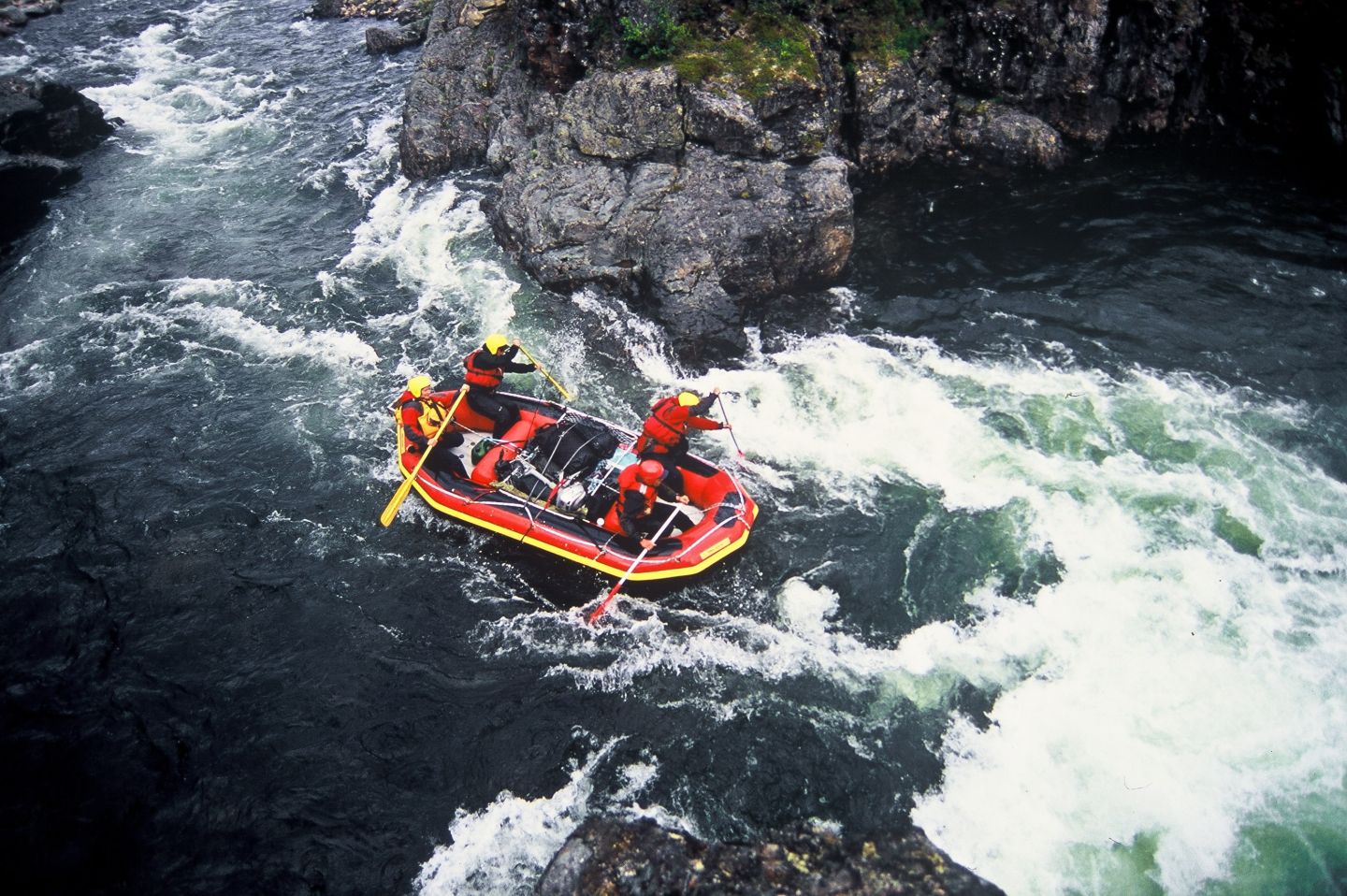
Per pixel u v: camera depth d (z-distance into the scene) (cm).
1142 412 1272
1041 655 1013
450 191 1836
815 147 1522
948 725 962
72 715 1023
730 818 902
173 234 1834
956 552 1122
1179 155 1747
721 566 1094
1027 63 1705
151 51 2717
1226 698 952
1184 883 831
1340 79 1602
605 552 1084
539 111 1731
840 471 1230
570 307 1499
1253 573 1062
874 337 1430
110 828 925
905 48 1686
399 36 2517
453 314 1535
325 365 1474
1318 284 1453
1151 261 1518
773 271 1467
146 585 1157
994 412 1291
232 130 2211
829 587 1101
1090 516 1141
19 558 1200
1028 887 834
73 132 2141
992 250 1573
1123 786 897
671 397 1118
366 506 1243
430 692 1028
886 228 1634
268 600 1134
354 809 931
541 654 1058
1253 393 1292
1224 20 1650
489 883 866
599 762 955
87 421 1406
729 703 996
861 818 895
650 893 794
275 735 996
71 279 1728
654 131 1501
